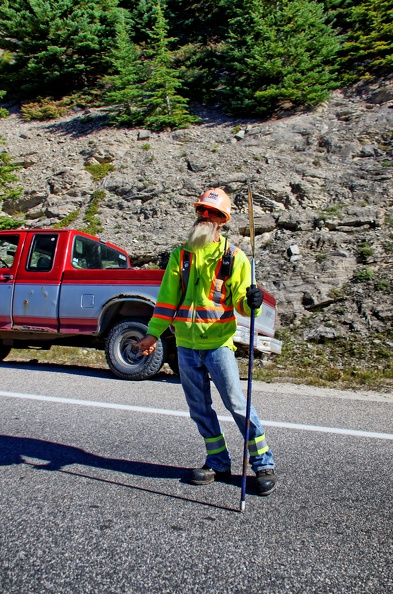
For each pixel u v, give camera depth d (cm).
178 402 546
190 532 242
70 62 2566
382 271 1088
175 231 1422
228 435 420
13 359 877
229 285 305
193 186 1560
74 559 215
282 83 1927
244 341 685
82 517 256
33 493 286
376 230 1238
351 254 1163
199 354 307
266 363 850
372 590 198
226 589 196
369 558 223
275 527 251
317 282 1094
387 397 639
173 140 1886
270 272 1164
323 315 1014
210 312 304
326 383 711
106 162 1812
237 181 1515
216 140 1816
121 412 491
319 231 1273
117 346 696
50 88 2614
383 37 2039
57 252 754
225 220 311
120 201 1594
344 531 249
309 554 225
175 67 2509
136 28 2864
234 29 2156
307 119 1812
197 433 421
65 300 733
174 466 340
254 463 304
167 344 739
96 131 2053
